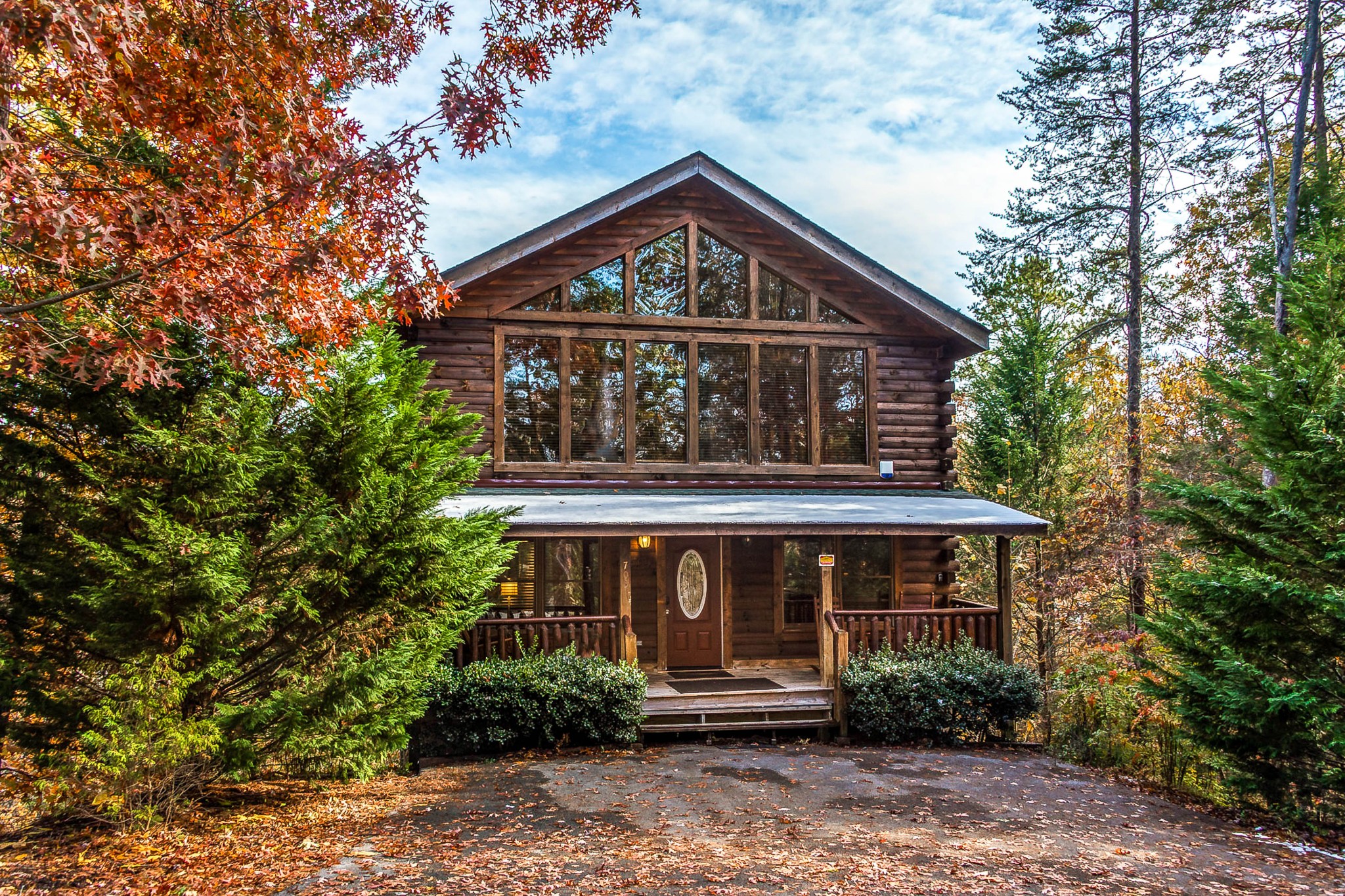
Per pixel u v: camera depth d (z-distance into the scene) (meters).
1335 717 9.28
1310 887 7.80
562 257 16.44
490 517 11.67
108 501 8.17
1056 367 24.14
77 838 7.96
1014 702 14.03
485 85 8.41
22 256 7.61
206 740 7.88
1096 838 9.21
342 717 8.88
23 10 5.70
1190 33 23.39
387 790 10.56
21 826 8.35
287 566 9.25
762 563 17.17
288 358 8.95
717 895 6.96
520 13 9.41
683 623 16.67
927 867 7.86
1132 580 22.86
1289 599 9.80
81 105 7.72
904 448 17.83
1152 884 7.70
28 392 8.33
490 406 16.03
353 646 9.67
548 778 11.27
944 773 12.05
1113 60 24.61
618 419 16.50
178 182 8.32
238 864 7.35
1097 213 25.88
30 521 8.40
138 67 7.38
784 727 14.17
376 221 8.29
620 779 11.23
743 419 17.06
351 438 9.98
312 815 9.18
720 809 9.89
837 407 17.58
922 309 17.41
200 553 7.84
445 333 15.95
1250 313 22.36
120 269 7.70
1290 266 18.86
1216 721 10.16
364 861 7.58
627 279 16.62
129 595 7.82
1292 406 10.39
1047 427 23.61
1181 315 28.34
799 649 17.16
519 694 12.60
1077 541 23.27
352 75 9.89
